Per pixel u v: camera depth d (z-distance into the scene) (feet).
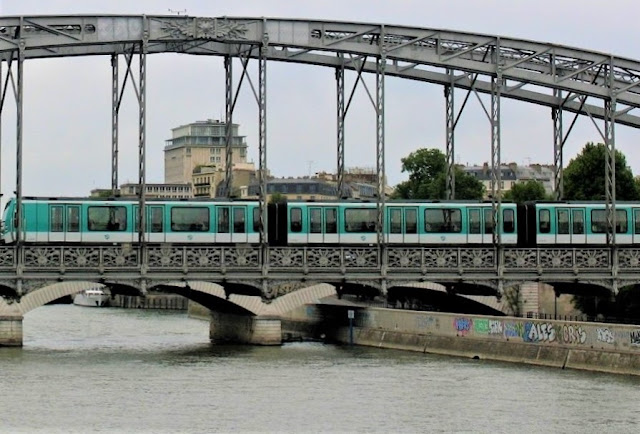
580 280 368.48
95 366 341.41
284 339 443.32
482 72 361.30
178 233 364.38
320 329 451.12
